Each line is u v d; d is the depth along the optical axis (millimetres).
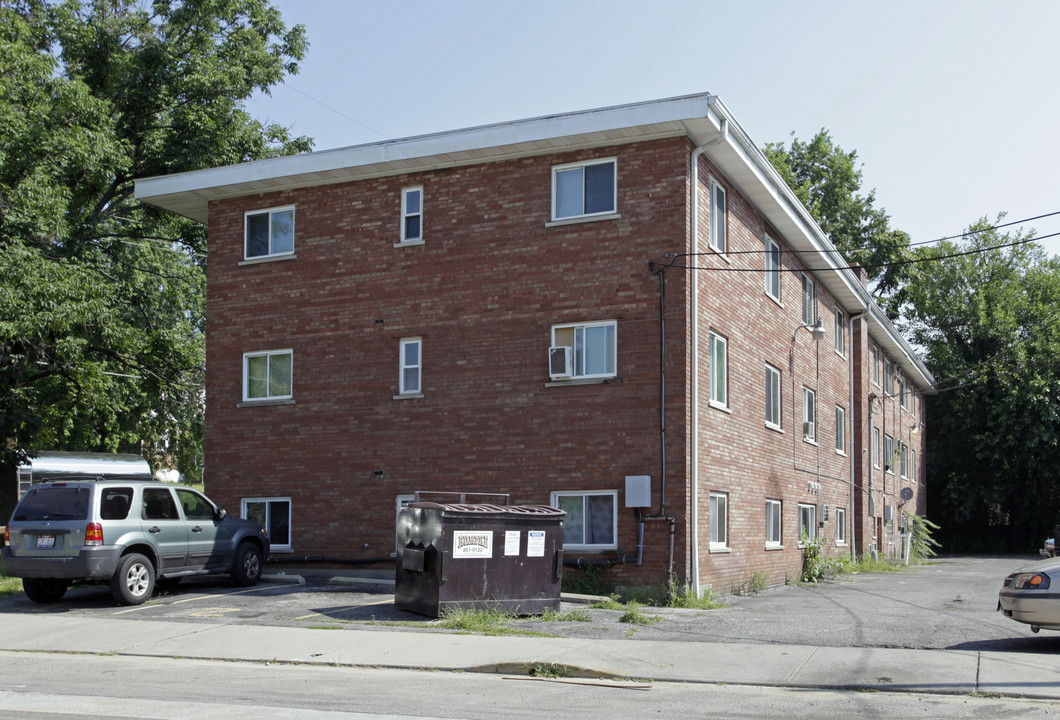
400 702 8906
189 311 37938
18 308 21844
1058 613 11195
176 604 15906
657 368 17766
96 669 11016
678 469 17391
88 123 26156
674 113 17391
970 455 48812
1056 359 46312
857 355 31938
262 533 18672
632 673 10375
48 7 29141
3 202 23641
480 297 19359
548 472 18375
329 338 20703
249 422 21266
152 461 47781
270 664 11344
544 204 19016
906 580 24656
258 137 29797
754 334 21453
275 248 21578
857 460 31594
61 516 15633
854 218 54375
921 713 8477
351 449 20219
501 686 9859
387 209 20484
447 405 19422
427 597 14172
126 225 31266
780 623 14117
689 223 17984
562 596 16531
